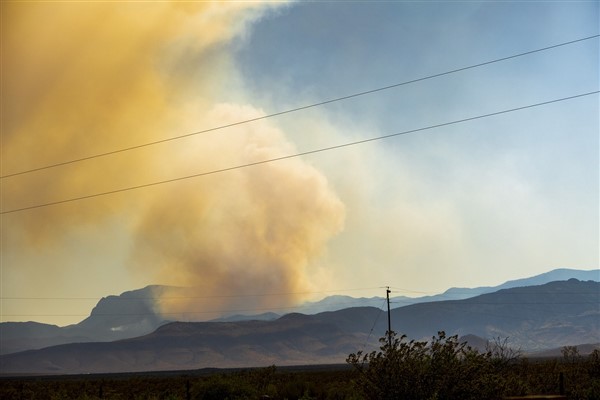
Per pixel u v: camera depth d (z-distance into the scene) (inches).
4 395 5949.8
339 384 4244.6
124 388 7017.7
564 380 3435.0
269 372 5329.7
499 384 2057.1
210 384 3686.0
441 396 2022.6
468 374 2038.6
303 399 3518.7
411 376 2042.3
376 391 2065.7
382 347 2102.6
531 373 3604.8
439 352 2064.5
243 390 3718.0
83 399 4547.2
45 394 6087.6
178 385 6899.6
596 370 3905.0
